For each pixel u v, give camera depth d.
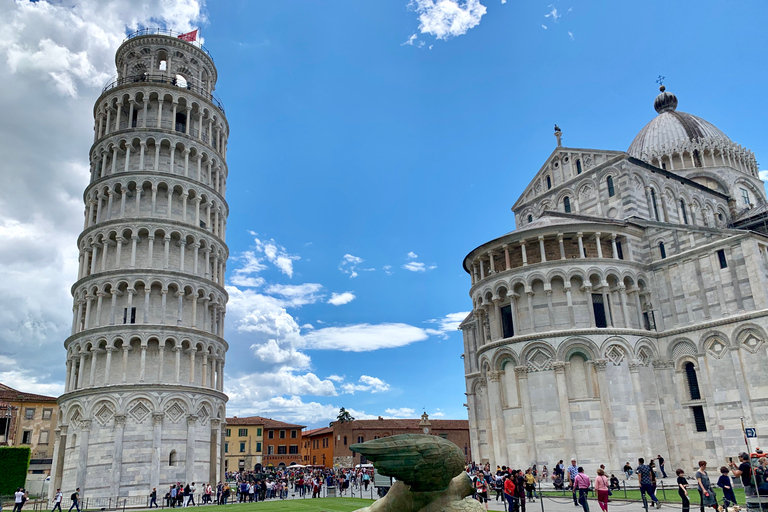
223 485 58.62
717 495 38.81
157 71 76.88
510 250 57.34
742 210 76.06
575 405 49.84
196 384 65.75
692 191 70.00
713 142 78.44
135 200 69.12
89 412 60.28
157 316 65.31
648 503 35.56
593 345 50.72
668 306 54.38
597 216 63.19
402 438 12.86
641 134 87.44
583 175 65.31
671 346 53.31
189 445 61.97
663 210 64.06
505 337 55.59
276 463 145.75
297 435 149.88
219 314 73.44
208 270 71.31
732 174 78.06
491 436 55.47
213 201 74.38
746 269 49.19
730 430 48.34
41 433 106.00
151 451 59.59
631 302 54.53
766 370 46.88
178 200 71.12
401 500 13.46
